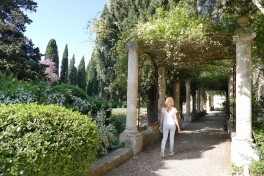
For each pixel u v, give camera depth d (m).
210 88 21.28
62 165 3.41
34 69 13.72
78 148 3.62
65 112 3.74
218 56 8.13
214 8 5.25
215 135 10.30
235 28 5.71
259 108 6.86
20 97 5.78
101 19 11.98
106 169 5.06
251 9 5.50
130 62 6.96
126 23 11.67
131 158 6.36
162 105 9.55
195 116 18.52
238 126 5.45
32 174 3.10
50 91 6.92
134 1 11.71
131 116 6.90
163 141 6.64
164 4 10.52
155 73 9.32
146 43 6.79
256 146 5.02
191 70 11.45
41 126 3.29
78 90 7.57
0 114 3.16
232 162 5.49
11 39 13.67
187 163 5.96
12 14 14.27
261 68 7.29
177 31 5.96
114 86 12.93
